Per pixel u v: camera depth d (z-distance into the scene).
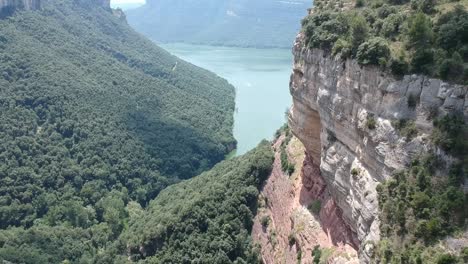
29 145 131.75
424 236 33.69
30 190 118.38
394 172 37.22
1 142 127.81
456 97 34.59
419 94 36.62
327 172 48.41
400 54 38.34
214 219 74.06
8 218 109.75
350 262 44.53
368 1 49.78
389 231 36.34
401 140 37.00
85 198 124.06
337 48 45.94
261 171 77.50
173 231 75.44
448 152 34.31
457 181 33.66
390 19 42.31
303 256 54.44
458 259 31.09
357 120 42.44
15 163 124.12
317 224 55.00
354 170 42.53
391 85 38.34
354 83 42.72
